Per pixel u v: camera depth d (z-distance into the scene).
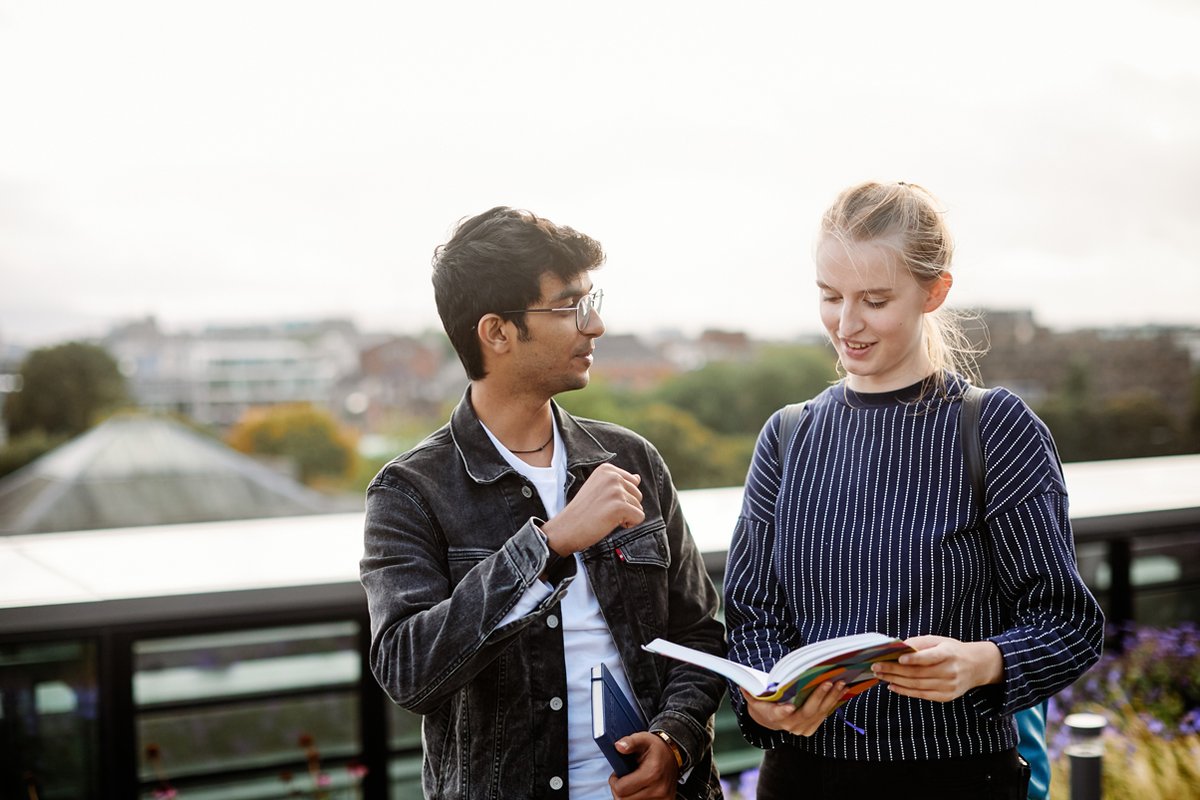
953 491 1.66
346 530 4.40
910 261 1.65
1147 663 4.38
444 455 1.77
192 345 41.34
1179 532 4.66
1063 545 1.61
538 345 1.70
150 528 4.53
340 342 44.16
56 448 38.50
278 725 3.33
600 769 1.71
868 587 1.68
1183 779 3.78
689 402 33.28
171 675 3.23
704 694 1.77
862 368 1.71
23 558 3.84
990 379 34.09
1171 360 35.00
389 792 3.43
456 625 1.57
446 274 1.72
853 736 1.66
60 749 3.11
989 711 1.56
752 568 1.82
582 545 1.60
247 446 41.06
